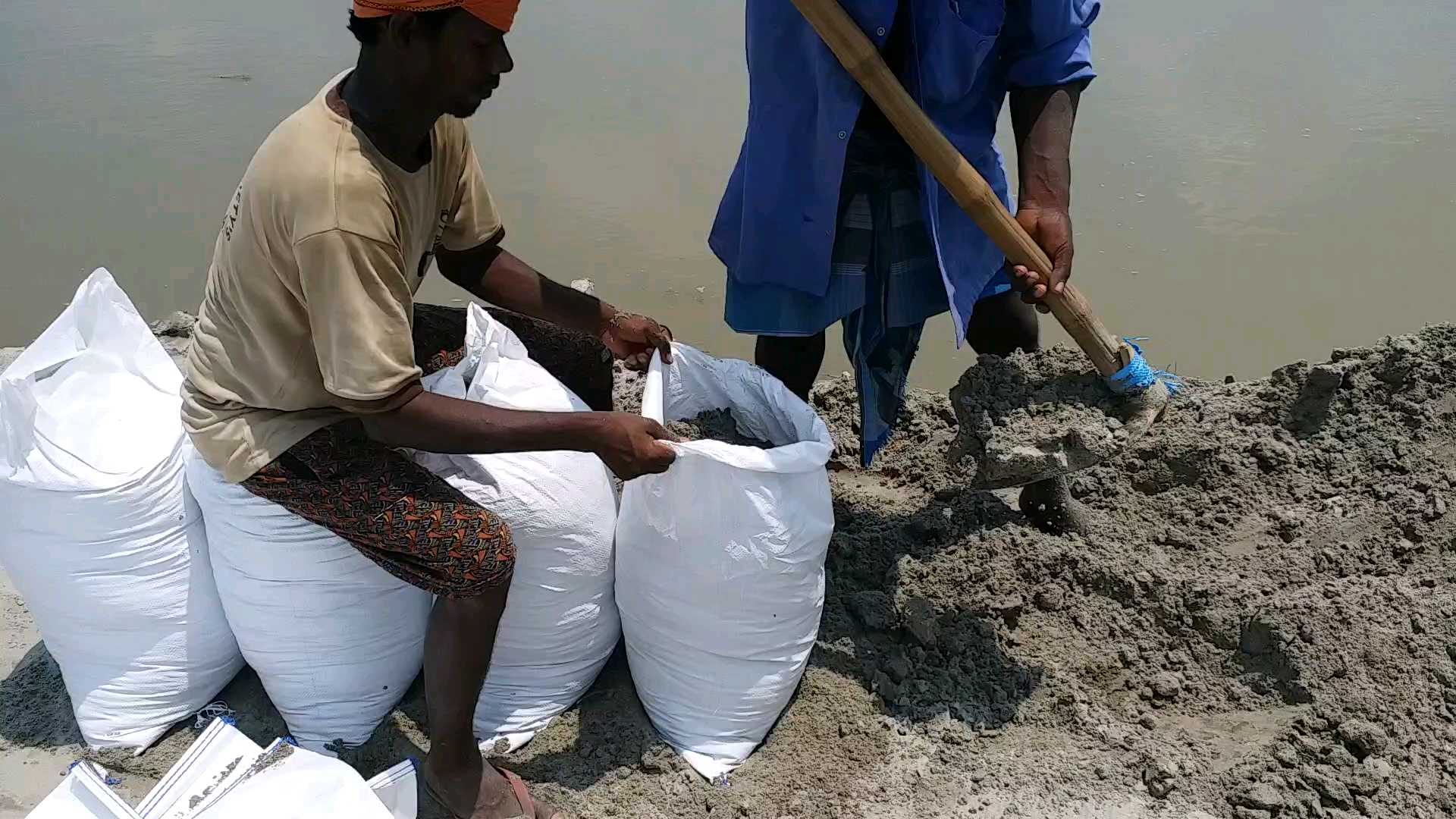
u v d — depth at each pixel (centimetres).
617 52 727
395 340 206
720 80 687
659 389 260
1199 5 748
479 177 251
